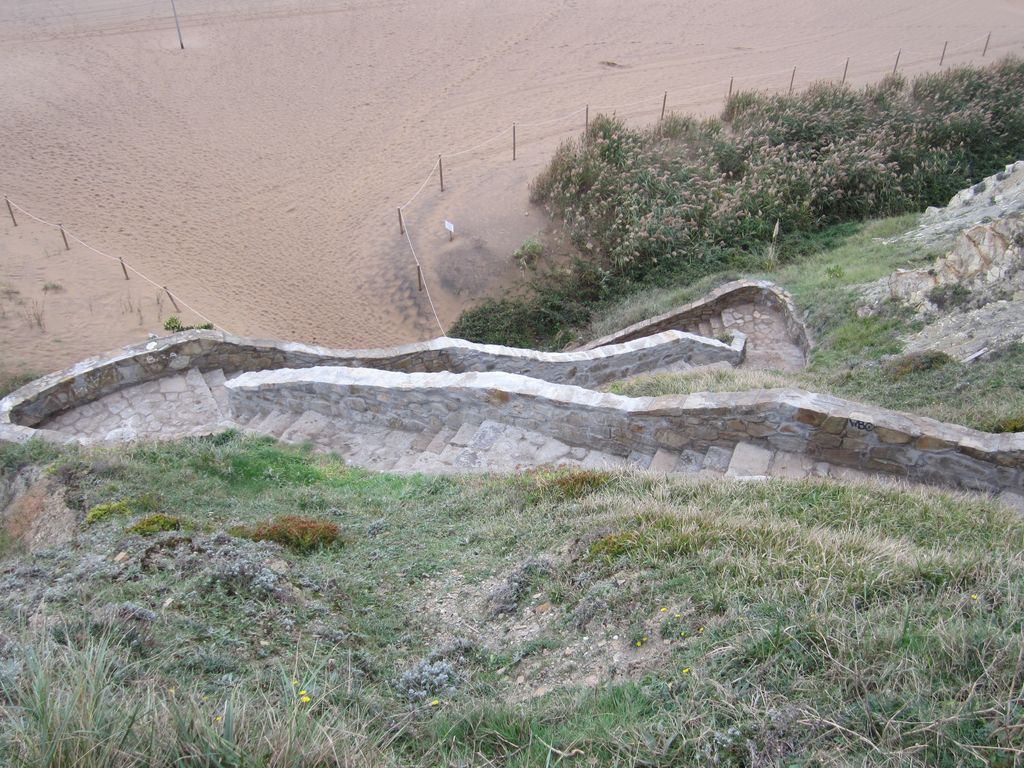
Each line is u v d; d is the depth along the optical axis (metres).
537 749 3.44
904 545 4.89
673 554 4.86
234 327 15.68
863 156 18.56
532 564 5.24
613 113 21.58
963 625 3.53
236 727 2.98
